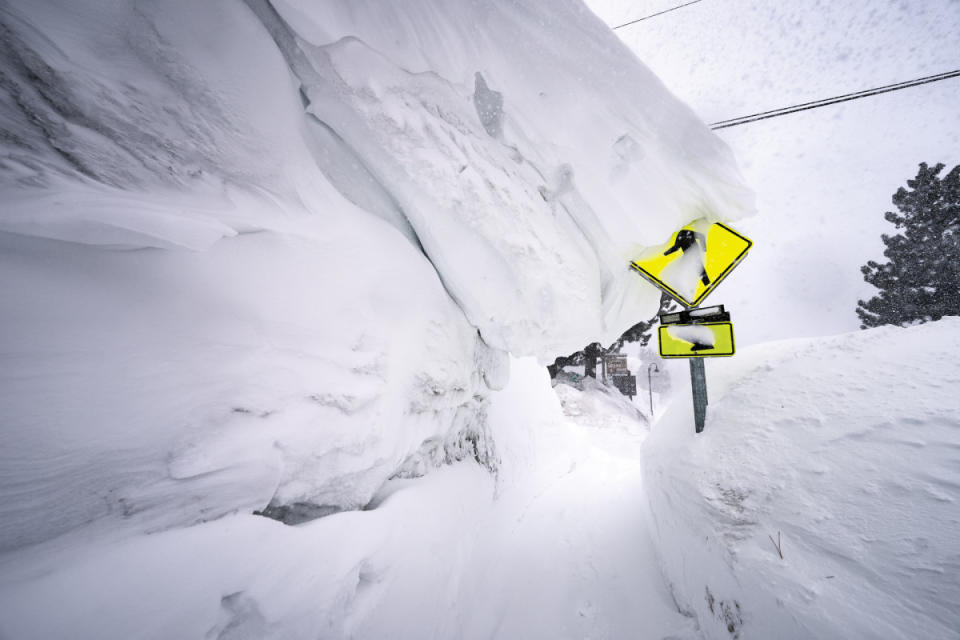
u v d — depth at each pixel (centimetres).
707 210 274
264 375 157
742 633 157
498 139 263
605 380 1914
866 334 302
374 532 183
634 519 405
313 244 201
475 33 221
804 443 205
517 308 315
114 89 154
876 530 140
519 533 416
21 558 94
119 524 112
